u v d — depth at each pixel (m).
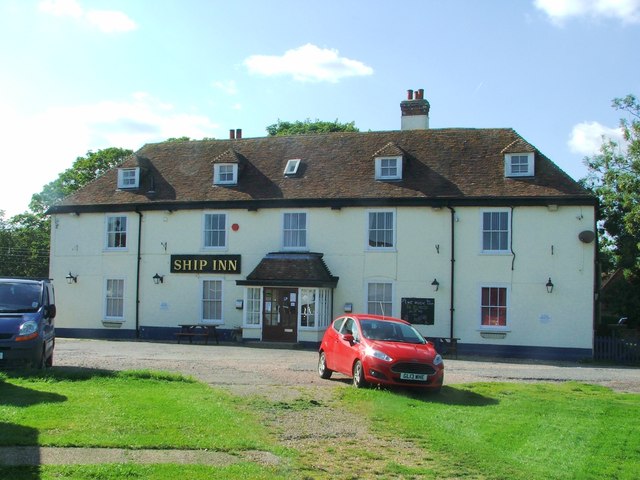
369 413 11.45
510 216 26.36
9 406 10.20
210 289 29.58
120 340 29.58
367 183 28.45
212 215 29.89
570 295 25.61
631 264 31.19
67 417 9.55
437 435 9.98
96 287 31.05
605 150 33.69
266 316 27.86
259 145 32.41
